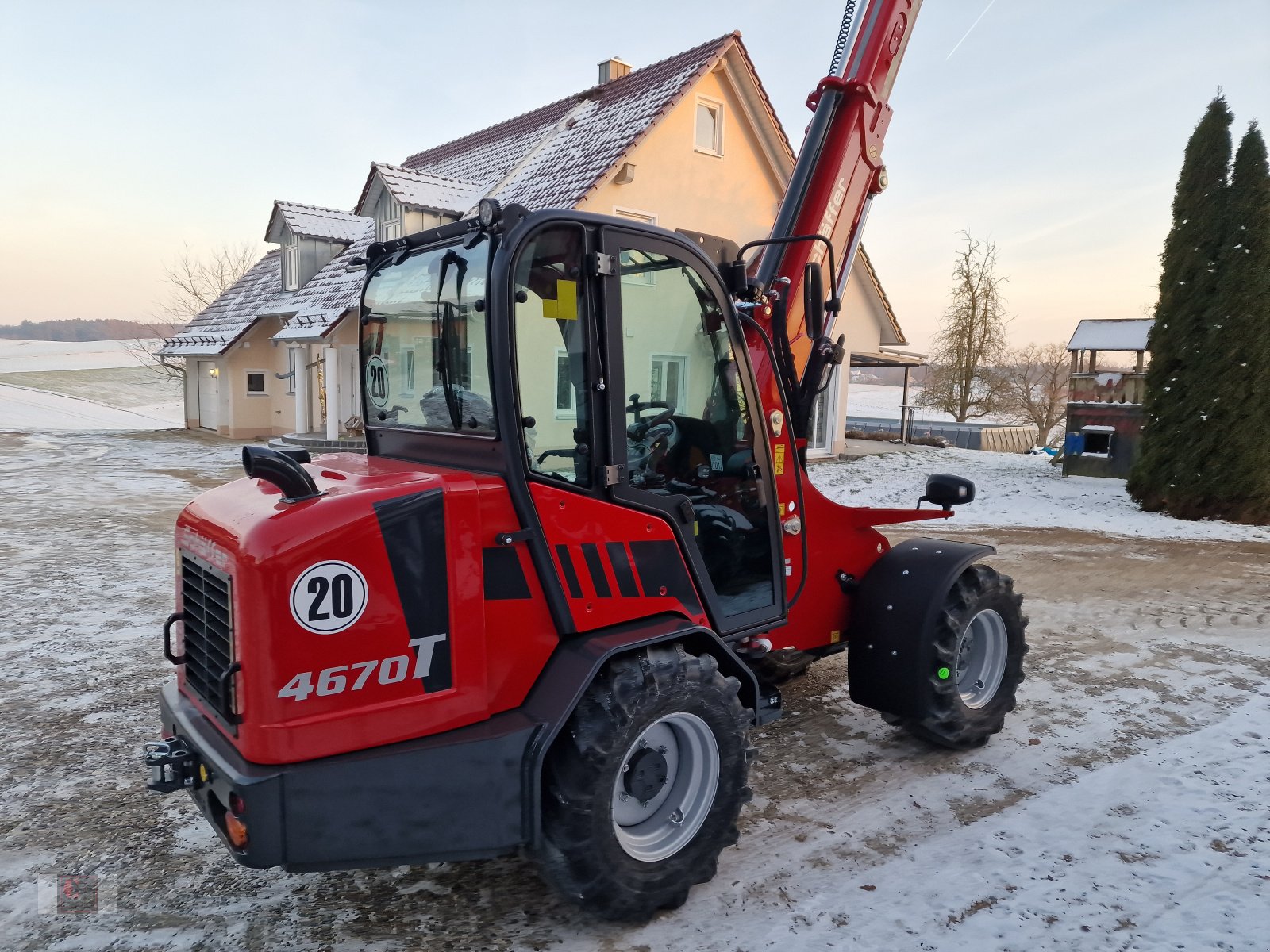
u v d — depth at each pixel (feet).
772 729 14.47
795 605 12.59
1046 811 11.63
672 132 51.60
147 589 22.98
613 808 8.68
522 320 8.65
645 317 9.78
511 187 56.95
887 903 9.52
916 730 13.29
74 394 159.53
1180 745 13.80
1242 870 10.18
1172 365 36.58
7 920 9.17
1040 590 24.32
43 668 16.96
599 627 9.23
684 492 10.52
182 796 12.04
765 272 13.46
